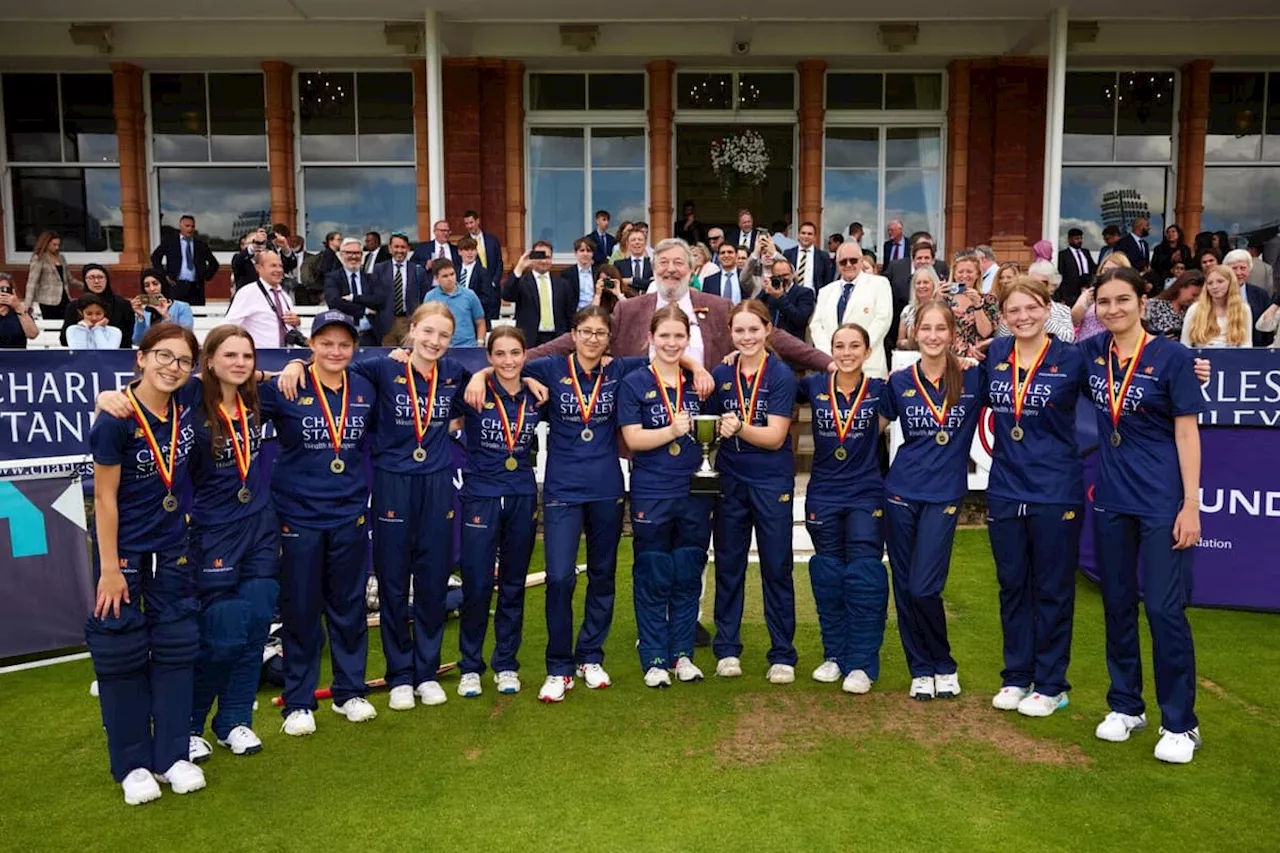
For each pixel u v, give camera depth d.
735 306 5.11
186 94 13.99
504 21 12.10
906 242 12.05
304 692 4.50
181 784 3.90
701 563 4.97
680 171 14.09
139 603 3.84
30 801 3.88
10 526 5.38
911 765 4.05
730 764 4.09
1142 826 3.56
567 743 4.31
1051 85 11.63
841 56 13.38
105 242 14.33
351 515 4.49
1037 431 4.41
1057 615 4.47
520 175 13.74
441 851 3.45
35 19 11.85
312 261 11.80
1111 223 14.09
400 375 4.61
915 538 4.65
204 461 4.05
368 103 13.91
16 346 9.60
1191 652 4.09
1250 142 14.14
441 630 4.85
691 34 13.26
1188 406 4.04
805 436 9.75
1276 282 11.23
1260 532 5.98
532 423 4.80
